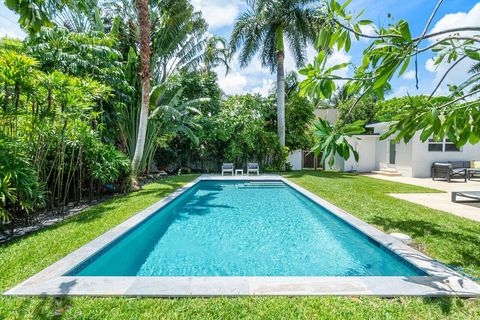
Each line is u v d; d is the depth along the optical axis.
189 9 12.79
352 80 3.14
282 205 8.30
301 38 15.44
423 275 3.08
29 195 4.84
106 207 6.32
